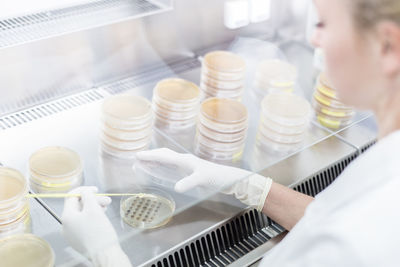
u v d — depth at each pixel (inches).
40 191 52.7
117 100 61.6
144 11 70.8
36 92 65.8
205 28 77.8
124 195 54.0
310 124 68.8
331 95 68.2
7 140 58.9
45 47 63.4
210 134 60.2
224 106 64.4
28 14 64.5
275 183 63.3
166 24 73.2
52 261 47.1
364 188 33.1
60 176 52.7
